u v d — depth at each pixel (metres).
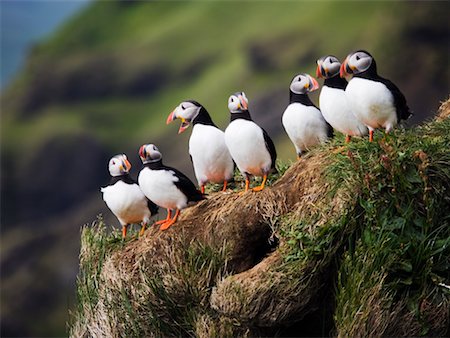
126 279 12.51
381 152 11.46
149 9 146.88
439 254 11.10
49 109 117.94
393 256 10.92
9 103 121.31
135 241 12.95
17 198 102.88
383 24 63.62
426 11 59.62
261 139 12.05
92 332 12.91
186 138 86.19
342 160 11.58
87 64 121.31
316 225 11.37
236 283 11.43
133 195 12.68
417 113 56.50
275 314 11.33
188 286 12.16
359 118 11.71
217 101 91.12
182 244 12.34
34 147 106.31
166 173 12.29
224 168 12.80
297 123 12.48
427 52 58.62
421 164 11.09
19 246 74.19
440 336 10.96
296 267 11.27
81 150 105.56
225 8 126.38
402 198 11.17
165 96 113.31
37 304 66.06
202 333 12.00
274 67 87.81
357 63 11.50
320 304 11.66
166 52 121.50
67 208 102.88
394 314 10.88
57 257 71.56
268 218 12.05
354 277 10.99
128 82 119.25
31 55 138.75
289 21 104.88
